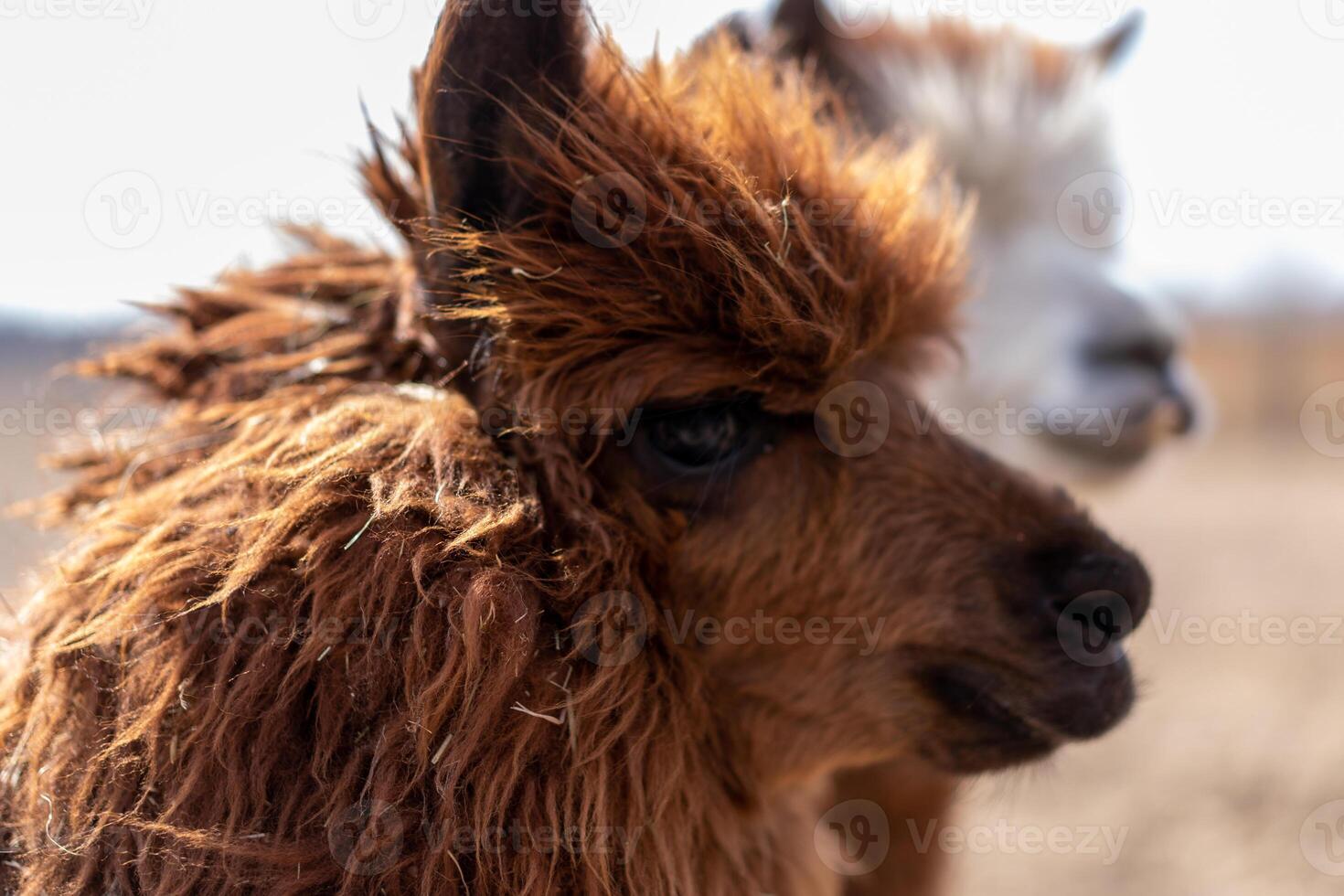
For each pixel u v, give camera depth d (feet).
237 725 5.36
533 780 5.72
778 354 6.18
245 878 5.27
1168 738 19.65
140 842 5.35
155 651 5.51
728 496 6.42
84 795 5.47
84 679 5.63
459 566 5.62
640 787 6.00
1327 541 34.65
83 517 6.92
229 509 5.76
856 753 7.06
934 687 6.75
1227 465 52.65
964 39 14.15
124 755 5.47
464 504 5.74
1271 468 51.90
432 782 5.48
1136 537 36.01
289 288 7.89
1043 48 14.85
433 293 6.21
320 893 5.32
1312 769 18.10
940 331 7.34
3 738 5.87
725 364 6.19
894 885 9.89
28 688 5.91
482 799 5.53
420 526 5.68
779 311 6.00
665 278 6.08
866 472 6.66
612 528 6.15
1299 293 60.70
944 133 13.25
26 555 7.88
